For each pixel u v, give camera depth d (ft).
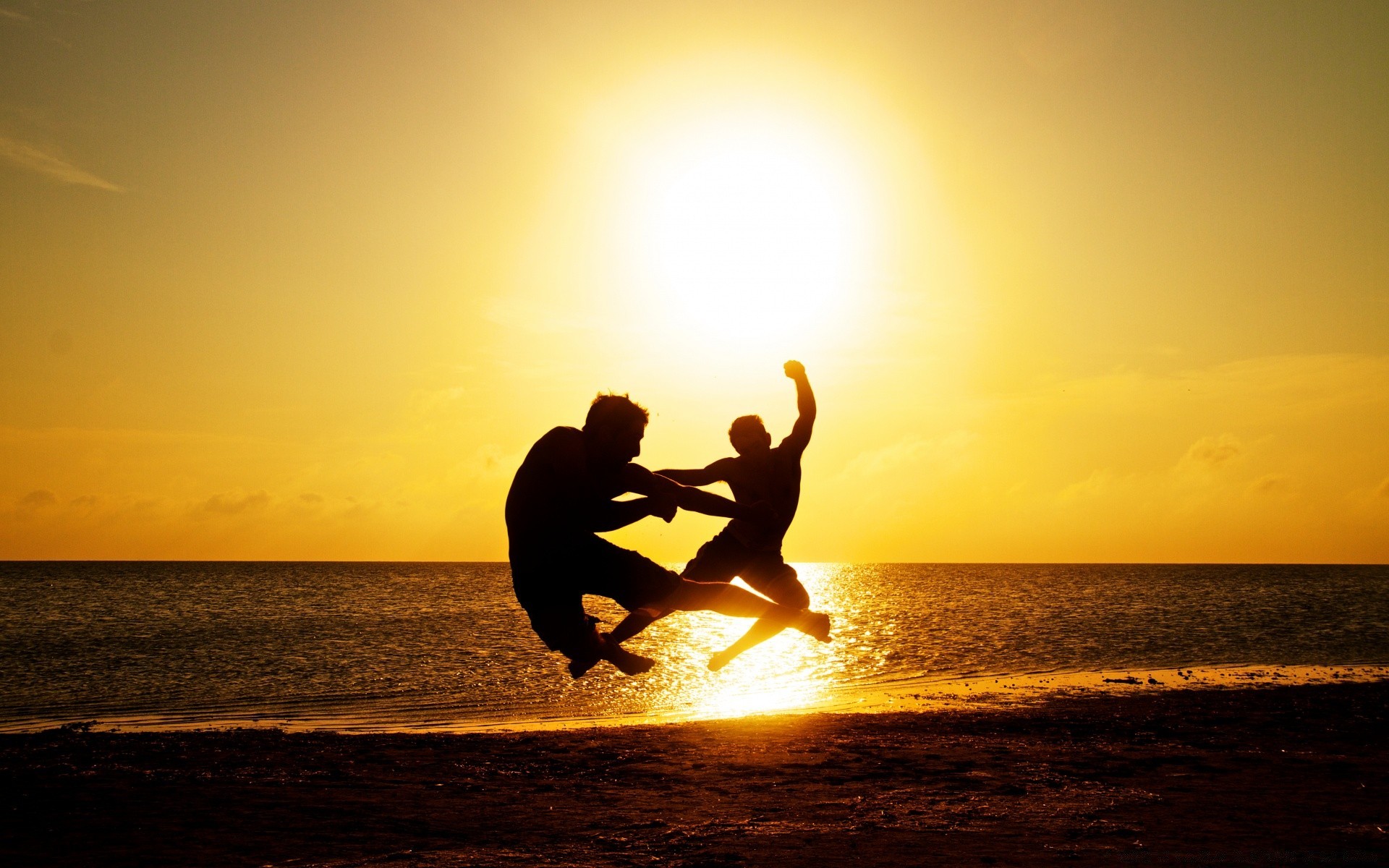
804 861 27.45
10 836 31.99
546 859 28.43
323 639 154.61
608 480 15.25
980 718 62.13
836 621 198.39
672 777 42.65
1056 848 28.84
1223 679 93.09
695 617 230.48
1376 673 98.89
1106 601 297.74
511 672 106.11
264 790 39.88
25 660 123.13
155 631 176.65
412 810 35.91
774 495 17.63
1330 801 36.04
